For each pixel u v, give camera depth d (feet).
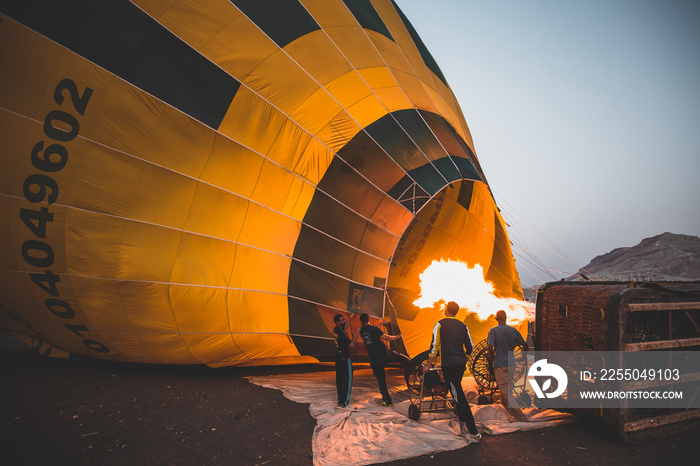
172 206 20.47
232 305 21.59
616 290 15.72
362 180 22.84
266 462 13.58
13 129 18.88
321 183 22.48
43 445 14.40
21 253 20.29
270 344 22.91
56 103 18.99
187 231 20.72
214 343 22.31
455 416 17.60
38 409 17.60
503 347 17.79
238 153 21.21
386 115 24.25
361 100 23.91
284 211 22.13
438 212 33.91
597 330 15.70
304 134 22.31
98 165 19.56
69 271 20.39
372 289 22.47
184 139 20.34
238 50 21.44
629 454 14.17
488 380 19.97
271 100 21.81
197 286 20.94
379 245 22.84
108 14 19.24
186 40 20.43
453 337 16.35
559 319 17.54
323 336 22.20
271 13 22.71
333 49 24.26
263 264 21.88
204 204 20.84
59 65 18.86
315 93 22.85
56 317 22.16
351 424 16.47
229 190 21.21
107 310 21.25
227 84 21.03
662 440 15.33
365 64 25.21
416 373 19.42
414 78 28.50
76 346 23.81
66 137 19.20
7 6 18.28
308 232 22.44
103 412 17.62
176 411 18.06
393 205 22.94
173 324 21.53
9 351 28.30
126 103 19.49
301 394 20.74
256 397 20.25
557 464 13.41
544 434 15.78
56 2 18.74
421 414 17.94
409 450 14.05
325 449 14.34
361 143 23.04
